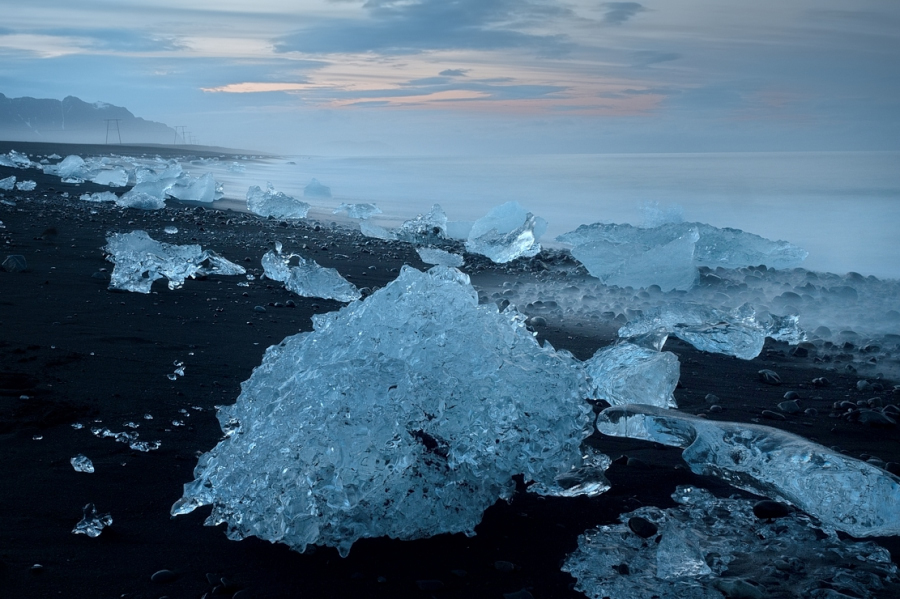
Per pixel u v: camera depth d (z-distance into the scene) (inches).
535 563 75.0
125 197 430.9
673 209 401.4
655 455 105.0
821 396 139.9
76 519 77.5
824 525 84.0
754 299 240.7
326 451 75.9
